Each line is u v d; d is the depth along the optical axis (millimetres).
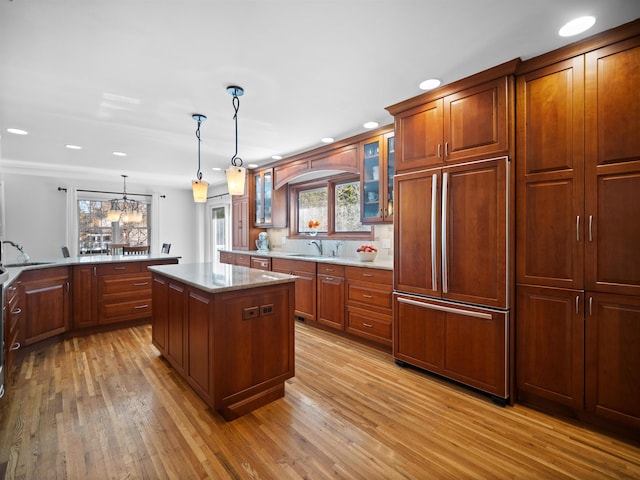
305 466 1600
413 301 2629
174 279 2527
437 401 2223
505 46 1921
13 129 3336
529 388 2123
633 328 1755
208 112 2900
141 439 1797
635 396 1754
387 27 1730
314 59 2051
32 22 1651
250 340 2104
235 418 2008
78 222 6145
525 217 2117
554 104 1989
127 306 3865
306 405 2168
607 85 1804
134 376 2582
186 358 2346
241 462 1624
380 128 3334
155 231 7070
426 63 2107
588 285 1888
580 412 1977
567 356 1972
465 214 2314
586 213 1887
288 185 5168
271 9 1580
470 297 2301
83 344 3330
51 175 5711
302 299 4039
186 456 1664
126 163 5004
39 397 2246
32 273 3082
